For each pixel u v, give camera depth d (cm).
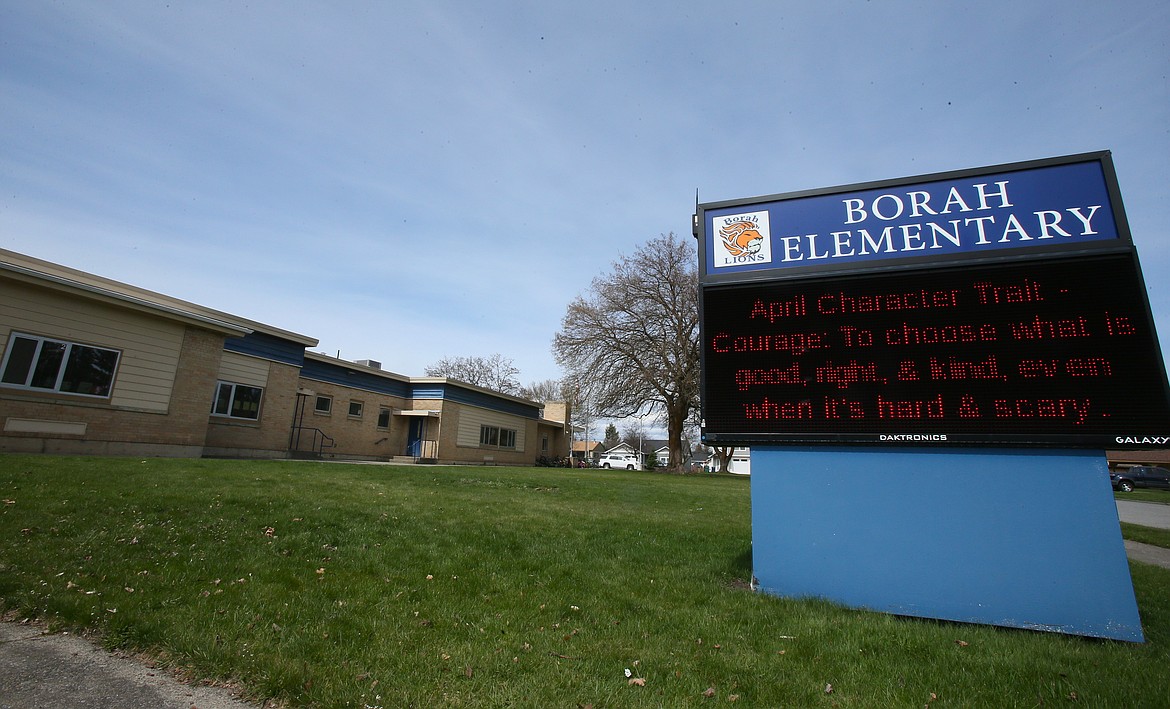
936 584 575
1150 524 1656
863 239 666
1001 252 611
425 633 438
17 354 1312
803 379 641
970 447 579
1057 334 566
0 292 1291
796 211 699
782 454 646
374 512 859
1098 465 552
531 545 761
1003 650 473
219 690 340
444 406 3138
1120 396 536
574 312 3900
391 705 325
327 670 361
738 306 686
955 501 584
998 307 592
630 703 346
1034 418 556
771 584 623
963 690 389
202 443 1684
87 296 1419
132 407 1516
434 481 1466
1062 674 421
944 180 654
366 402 2877
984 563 565
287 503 849
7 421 1288
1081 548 543
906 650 464
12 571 484
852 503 615
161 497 788
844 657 444
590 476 2334
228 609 449
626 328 3800
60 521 634
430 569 610
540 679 371
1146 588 747
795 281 670
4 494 725
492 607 511
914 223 652
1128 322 550
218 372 1873
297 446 2455
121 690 331
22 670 342
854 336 635
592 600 550
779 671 409
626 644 445
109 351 1480
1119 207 587
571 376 3941
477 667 383
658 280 3859
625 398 3775
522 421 4034
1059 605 538
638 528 969
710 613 537
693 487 2062
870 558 599
